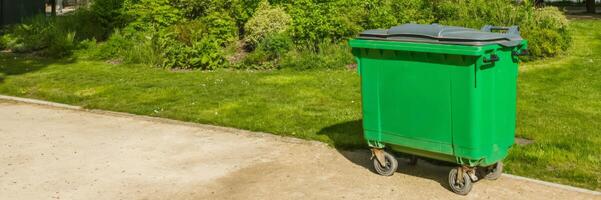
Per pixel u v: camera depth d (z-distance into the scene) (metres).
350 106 8.82
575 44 13.36
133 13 15.34
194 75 11.63
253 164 6.39
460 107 5.10
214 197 5.48
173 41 13.24
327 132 7.48
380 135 5.70
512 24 13.04
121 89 10.46
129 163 6.52
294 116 8.30
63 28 15.82
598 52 12.56
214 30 13.77
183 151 6.94
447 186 5.61
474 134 5.09
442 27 5.33
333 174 6.00
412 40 5.27
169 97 9.77
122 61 13.37
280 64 12.00
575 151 6.48
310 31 12.74
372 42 5.46
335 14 13.05
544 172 5.95
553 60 11.89
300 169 6.18
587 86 9.83
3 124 8.36
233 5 14.62
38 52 14.80
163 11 14.74
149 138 7.53
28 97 10.17
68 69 12.63
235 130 7.79
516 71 5.46
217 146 7.11
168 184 5.85
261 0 14.54
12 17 19.77
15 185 5.85
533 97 9.17
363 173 6.01
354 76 10.99
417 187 5.60
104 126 8.20
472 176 5.33
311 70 11.71
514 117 5.58
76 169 6.33
